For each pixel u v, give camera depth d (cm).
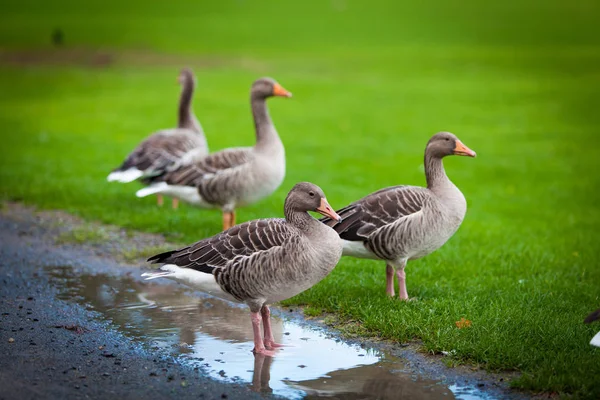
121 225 1431
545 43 5297
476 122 2811
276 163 1321
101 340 891
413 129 2684
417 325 897
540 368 771
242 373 802
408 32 5981
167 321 971
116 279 1150
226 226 1338
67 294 1070
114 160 2072
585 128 2695
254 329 860
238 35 5791
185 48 5138
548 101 3250
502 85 3694
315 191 859
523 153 2281
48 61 4512
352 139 2491
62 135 2453
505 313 924
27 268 1184
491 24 6247
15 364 802
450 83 3794
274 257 826
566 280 1102
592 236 1389
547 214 1592
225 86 3700
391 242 970
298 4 7406
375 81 3891
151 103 3192
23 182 1756
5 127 2580
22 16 6469
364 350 870
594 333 865
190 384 766
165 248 1281
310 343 895
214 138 2461
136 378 778
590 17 6412
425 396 745
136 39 5416
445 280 1115
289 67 4419
